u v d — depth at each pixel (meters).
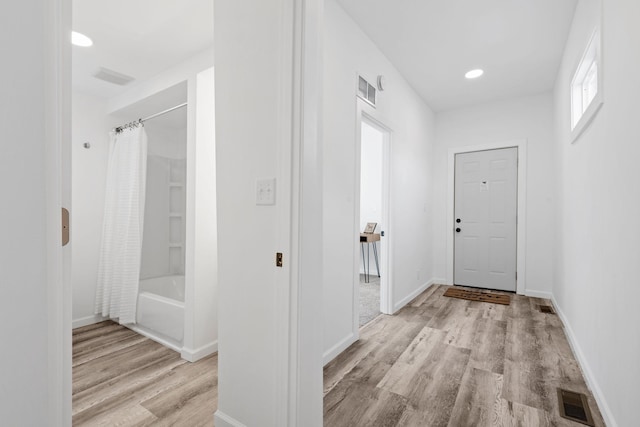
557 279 3.28
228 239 1.42
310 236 1.19
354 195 2.46
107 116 3.22
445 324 2.86
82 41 2.19
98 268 3.11
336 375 1.94
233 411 1.41
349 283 2.41
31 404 0.41
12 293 0.38
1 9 0.37
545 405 1.63
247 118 1.34
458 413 1.57
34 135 0.41
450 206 4.43
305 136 1.16
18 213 0.39
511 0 2.24
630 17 1.28
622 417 1.32
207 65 2.26
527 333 2.61
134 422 1.55
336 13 2.23
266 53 1.27
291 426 1.17
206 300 2.31
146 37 2.15
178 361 2.20
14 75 0.38
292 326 1.16
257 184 1.30
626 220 1.32
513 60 3.07
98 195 3.16
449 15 2.40
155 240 3.32
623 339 1.34
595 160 1.80
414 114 3.76
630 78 1.28
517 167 3.98
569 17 2.42
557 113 3.34
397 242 3.32
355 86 2.47
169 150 3.42
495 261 4.14
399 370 2.00
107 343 2.53
